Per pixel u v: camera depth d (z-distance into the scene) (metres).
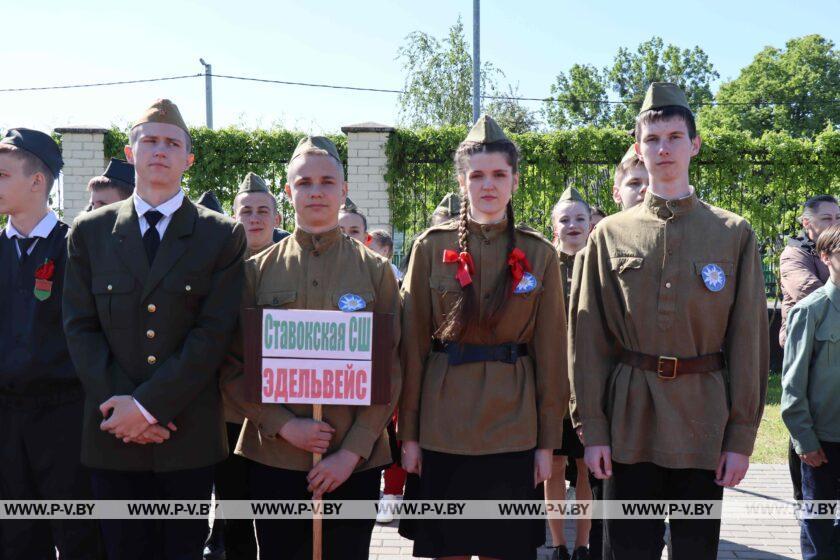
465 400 2.97
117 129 9.72
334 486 2.84
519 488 2.97
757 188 9.65
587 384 2.97
